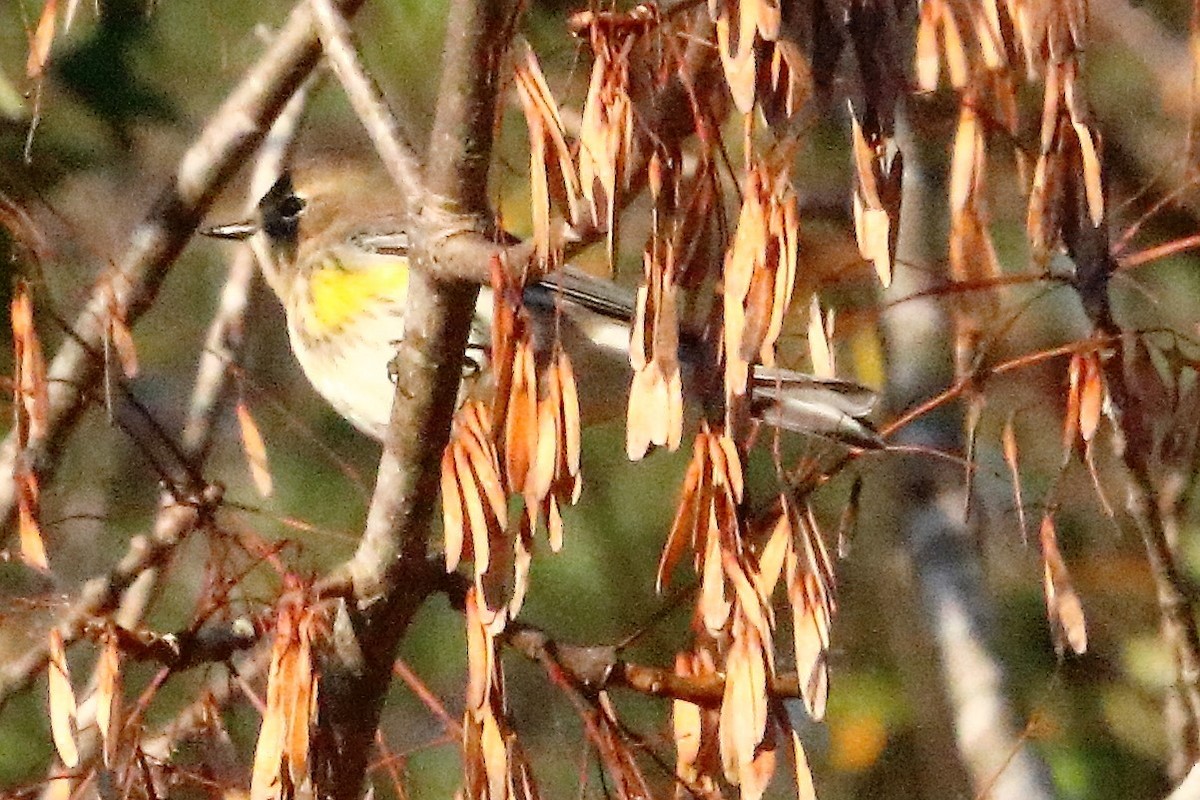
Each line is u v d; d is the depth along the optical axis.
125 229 4.39
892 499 4.40
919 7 4.10
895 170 4.07
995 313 4.22
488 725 4.10
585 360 4.34
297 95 4.47
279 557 4.25
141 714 4.15
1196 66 4.21
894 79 4.07
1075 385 4.16
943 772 4.43
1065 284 4.20
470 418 4.10
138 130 4.43
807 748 4.47
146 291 4.31
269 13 4.45
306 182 4.45
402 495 4.14
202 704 4.20
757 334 4.07
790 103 4.07
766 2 4.06
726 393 4.09
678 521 4.10
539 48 4.19
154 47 4.43
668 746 4.20
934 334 4.36
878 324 4.36
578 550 4.49
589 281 4.33
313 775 4.12
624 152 4.08
